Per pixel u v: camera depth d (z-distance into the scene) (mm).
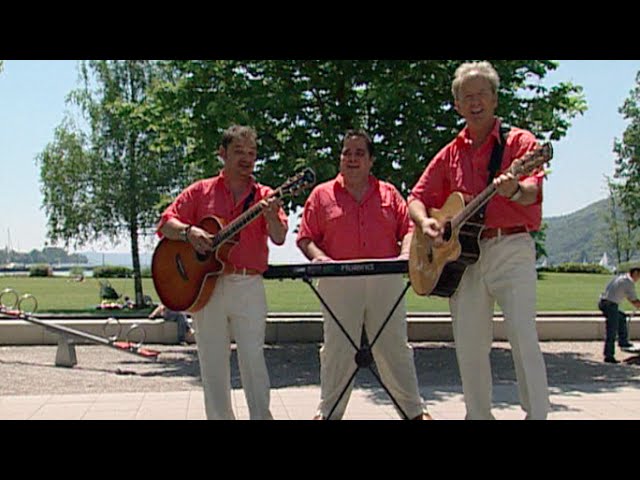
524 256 3621
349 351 4477
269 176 9359
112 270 43156
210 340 4273
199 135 9852
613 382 7812
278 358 10125
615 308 9891
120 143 21219
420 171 9328
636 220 38688
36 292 28141
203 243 4125
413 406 4531
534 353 3572
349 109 9445
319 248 4621
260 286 4285
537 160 3232
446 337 11672
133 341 11836
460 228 3625
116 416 5246
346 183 4543
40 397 6148
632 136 36281
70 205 22094
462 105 3732
